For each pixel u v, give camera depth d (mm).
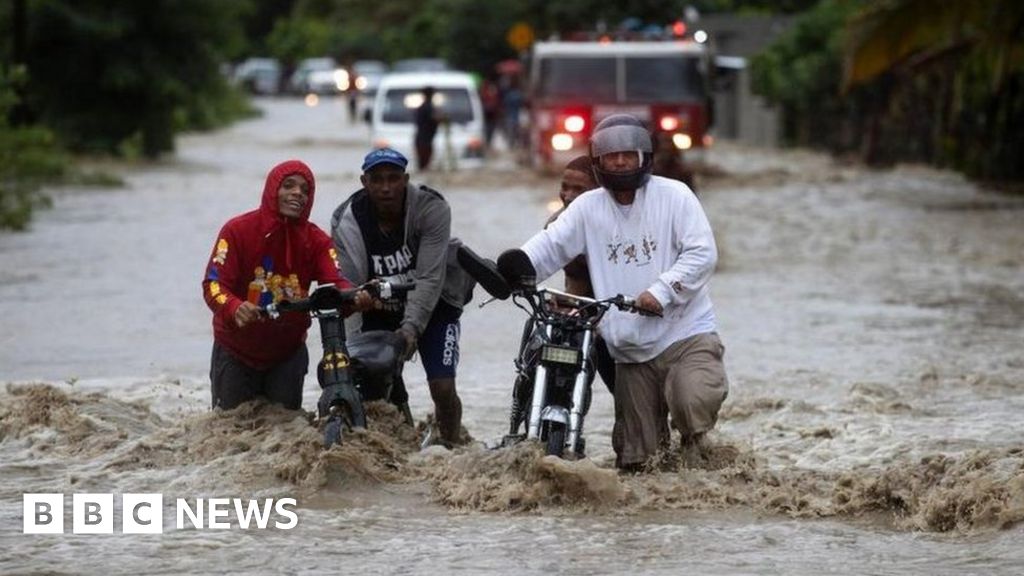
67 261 61562
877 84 118875
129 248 66062
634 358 27172
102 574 21531
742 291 54188
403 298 28734
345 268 28391
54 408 30859
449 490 25812
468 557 22531
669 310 26953
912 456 29625
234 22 133250
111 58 127125
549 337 26641
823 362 40844
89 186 99625
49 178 99938
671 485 26250
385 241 28312
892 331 46094
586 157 29094
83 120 128750
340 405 27219
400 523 24484
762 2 198125
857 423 32812
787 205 87375
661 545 23266
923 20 83812
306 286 28312
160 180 106562
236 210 83938
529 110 107875
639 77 98188
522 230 71500
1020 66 86250
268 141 155375
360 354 27734
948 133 107062
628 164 26594
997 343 44156
